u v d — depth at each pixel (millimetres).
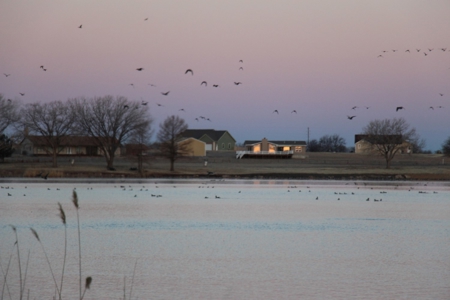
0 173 115250
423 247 41844
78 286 30953
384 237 46094
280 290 30484
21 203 68312
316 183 109562
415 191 92812
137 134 124125
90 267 34938
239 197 79312
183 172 125562
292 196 81625
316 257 38188
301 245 42250
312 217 58438
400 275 33594
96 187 92812
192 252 39375
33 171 116500
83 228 49188
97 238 44250
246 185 102125
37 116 125125
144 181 108438
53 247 40375
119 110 123188
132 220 54562
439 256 38719
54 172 115438
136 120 124438
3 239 43000
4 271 33656
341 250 40531
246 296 29484
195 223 53031
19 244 41219
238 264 36031
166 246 41344
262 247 41344
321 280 32469
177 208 65188
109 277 32750
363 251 40250
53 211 60812
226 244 42375
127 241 43094
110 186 95250
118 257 37625
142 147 123625
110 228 49312
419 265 36062
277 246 41781
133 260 36812
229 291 30297
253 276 33219
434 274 33875
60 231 47188
